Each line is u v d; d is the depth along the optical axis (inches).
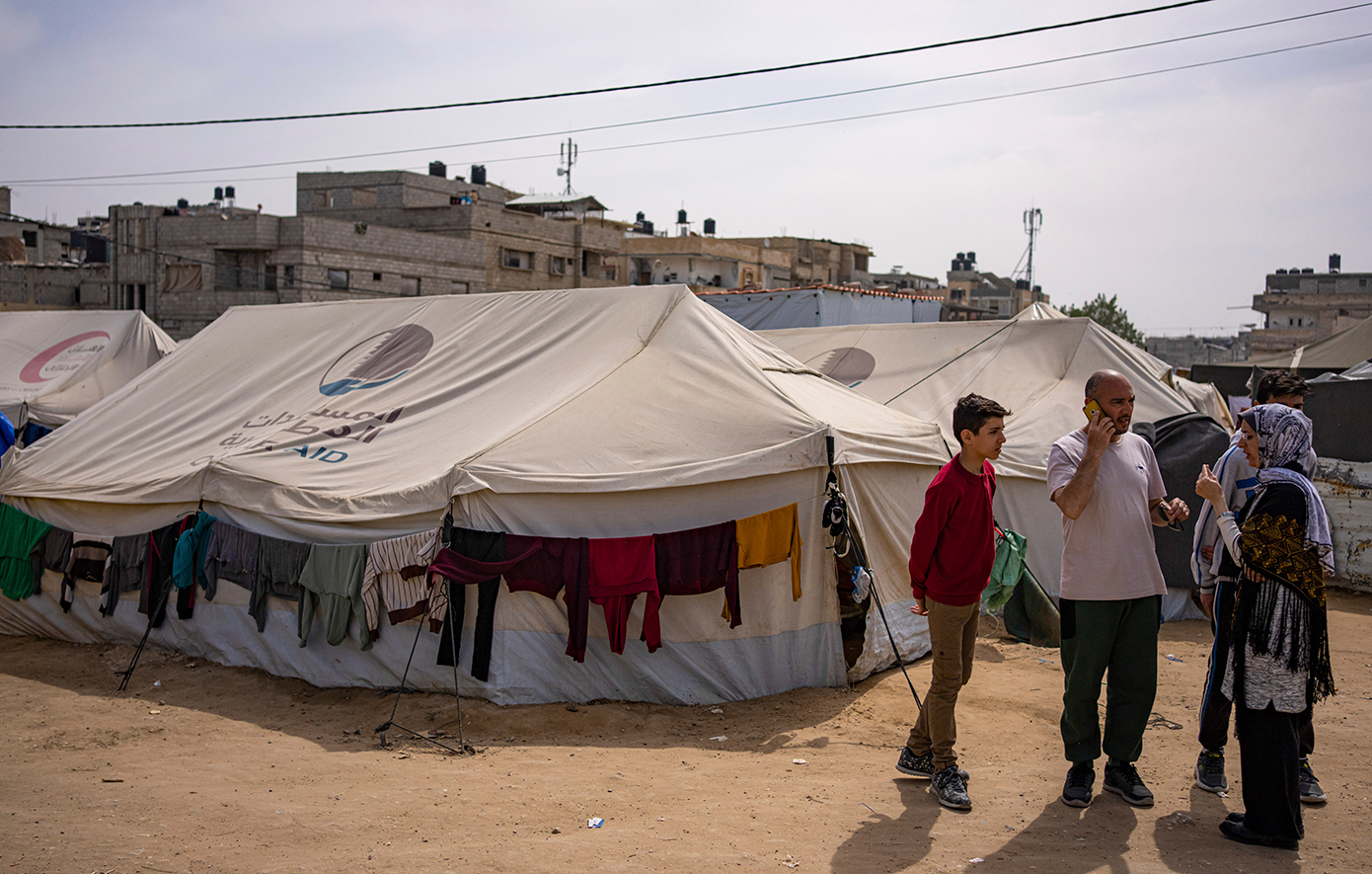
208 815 189.6
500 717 264.5
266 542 305.6
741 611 279.1
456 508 279.4
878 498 309.6
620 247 1996.8
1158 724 255.3
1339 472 472.1
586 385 320.5
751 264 2235.5
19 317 713.0
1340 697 283.9
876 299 809.5
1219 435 401.4
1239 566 178.9
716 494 277.1
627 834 178.9
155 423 382.0
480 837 177.6
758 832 179.0
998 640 365.1
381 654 291.0
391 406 345.4
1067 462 187.3
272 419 360.5
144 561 332.8
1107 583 185.6
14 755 237.3
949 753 196.5
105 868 162.2
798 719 262.7
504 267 1784.0
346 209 1897.1
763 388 302.4
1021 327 508.4
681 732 255.8
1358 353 697.0
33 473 364.8
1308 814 187.8
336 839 176.6
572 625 269.1
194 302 1503.4
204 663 325.1
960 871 161.0
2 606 369.4
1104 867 162.2
